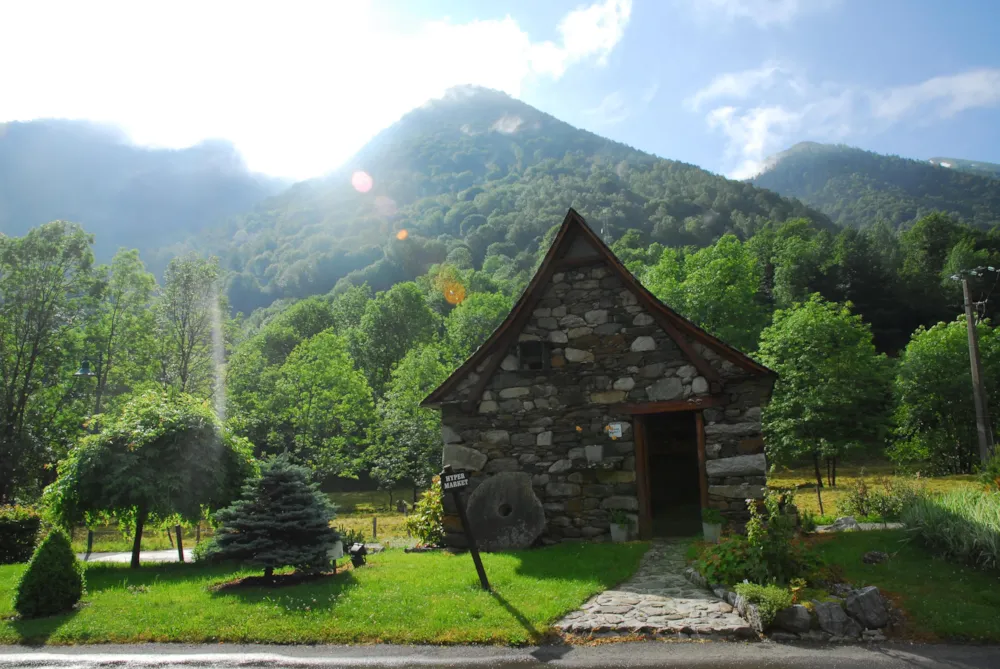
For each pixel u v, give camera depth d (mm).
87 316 39781
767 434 24531
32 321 37531
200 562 15508
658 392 14156
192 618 9219
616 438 14242
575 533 14164
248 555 11375
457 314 67125
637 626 8086
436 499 15500
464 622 8477
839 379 23078
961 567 9695
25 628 9289
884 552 10617
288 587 10961
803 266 68750
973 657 7043
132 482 13945
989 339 34656
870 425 23203
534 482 14586
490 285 98188
